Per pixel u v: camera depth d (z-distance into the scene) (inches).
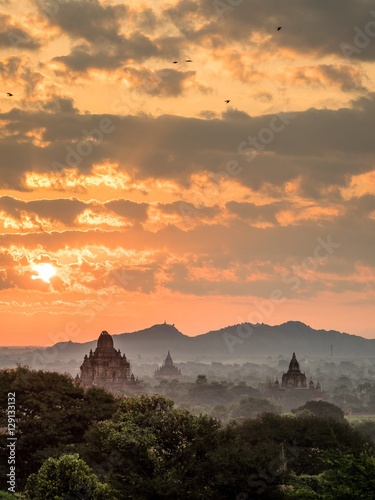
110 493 3597.4
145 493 3496.6
